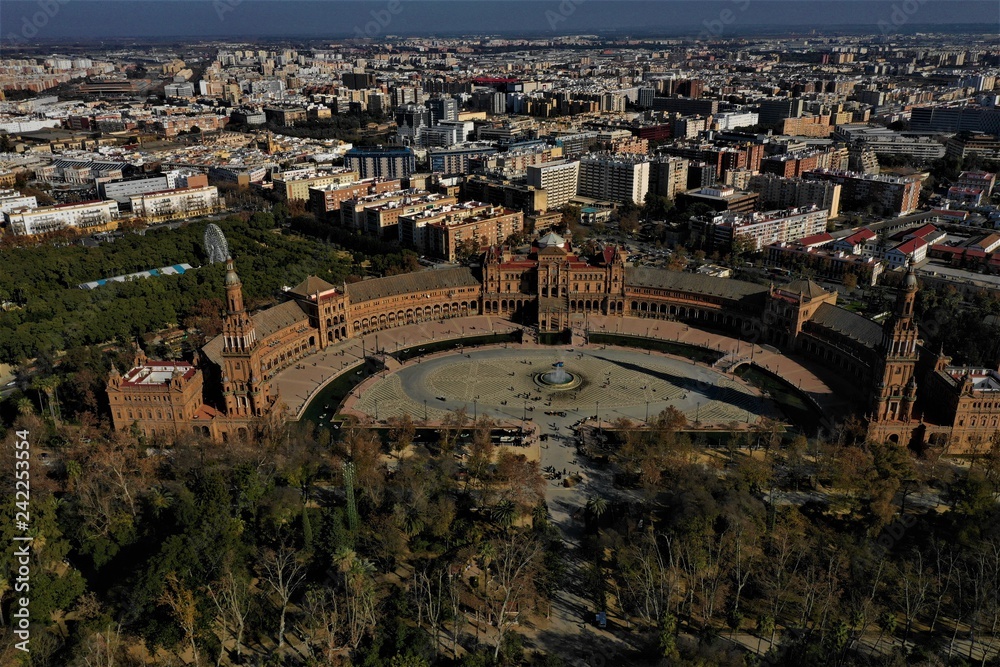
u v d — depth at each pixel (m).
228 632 198.75
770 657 188.00
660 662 180.88
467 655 186.00
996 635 196.25
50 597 198.25
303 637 197.75
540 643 195.88
